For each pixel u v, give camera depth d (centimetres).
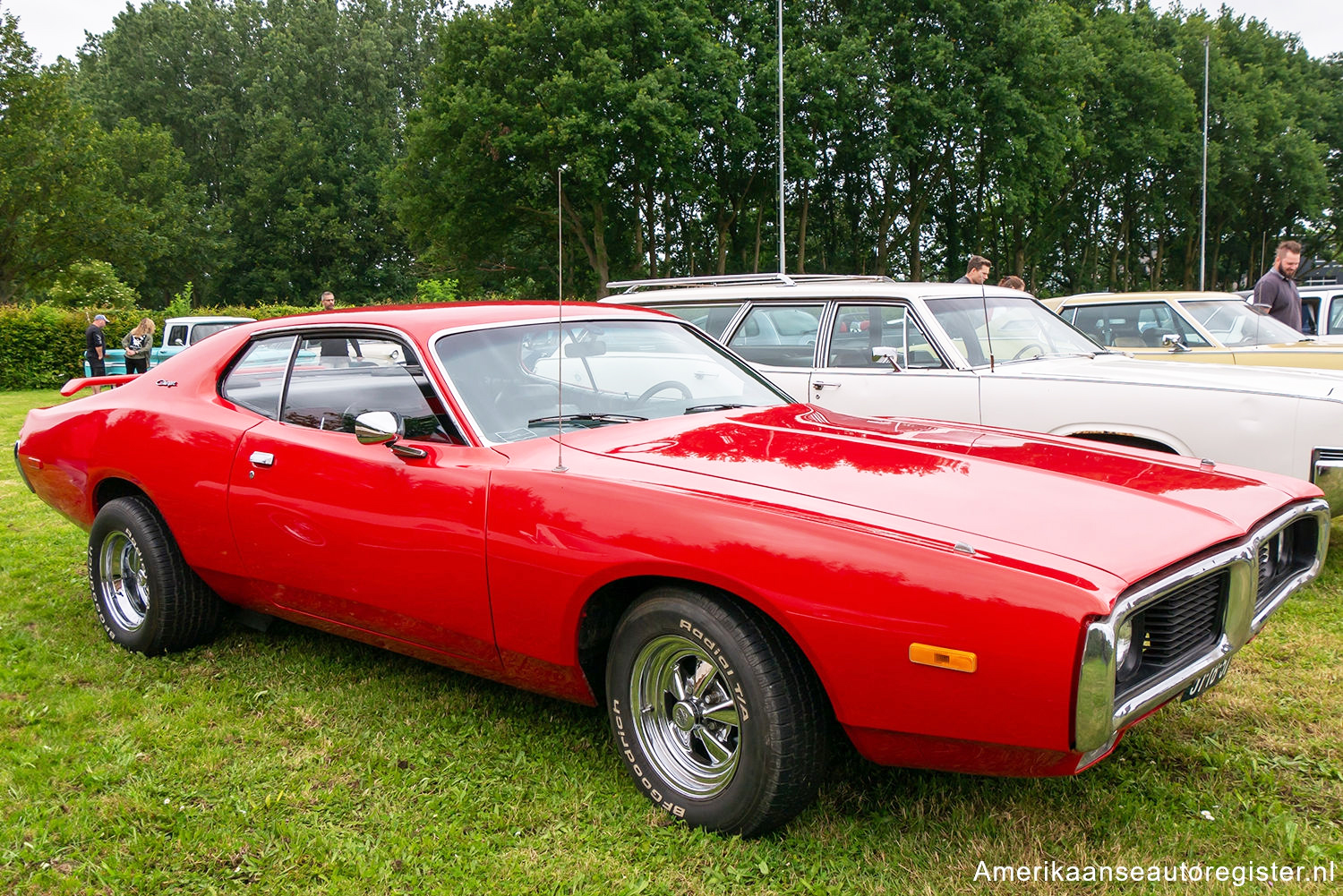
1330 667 369
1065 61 3519
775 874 238
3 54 4231
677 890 233
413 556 299
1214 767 289
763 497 248
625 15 3091
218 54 6419
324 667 379
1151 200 4444
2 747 311
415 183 3550
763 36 3441
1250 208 4975
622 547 251
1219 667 250
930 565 216
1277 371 511
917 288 575
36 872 244
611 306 388
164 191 5603
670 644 257
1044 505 249
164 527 386
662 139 2989
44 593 481
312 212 5709
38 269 4512
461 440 301
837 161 3769
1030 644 204
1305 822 259
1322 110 5138
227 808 272
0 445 1050
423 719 331
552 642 272
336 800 278
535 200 3412
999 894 229
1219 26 5000
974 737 214
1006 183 3481
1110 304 874
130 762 298
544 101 3100
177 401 384
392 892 234
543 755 302
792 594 226
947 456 292
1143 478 284
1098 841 252
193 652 399
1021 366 537
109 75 6400
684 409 349
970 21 3416
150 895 235
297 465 332
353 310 357
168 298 5662
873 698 222
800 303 605
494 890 234
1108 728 204
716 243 4388
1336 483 450
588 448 293
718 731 255
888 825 259
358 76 6322
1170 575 225
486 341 327
